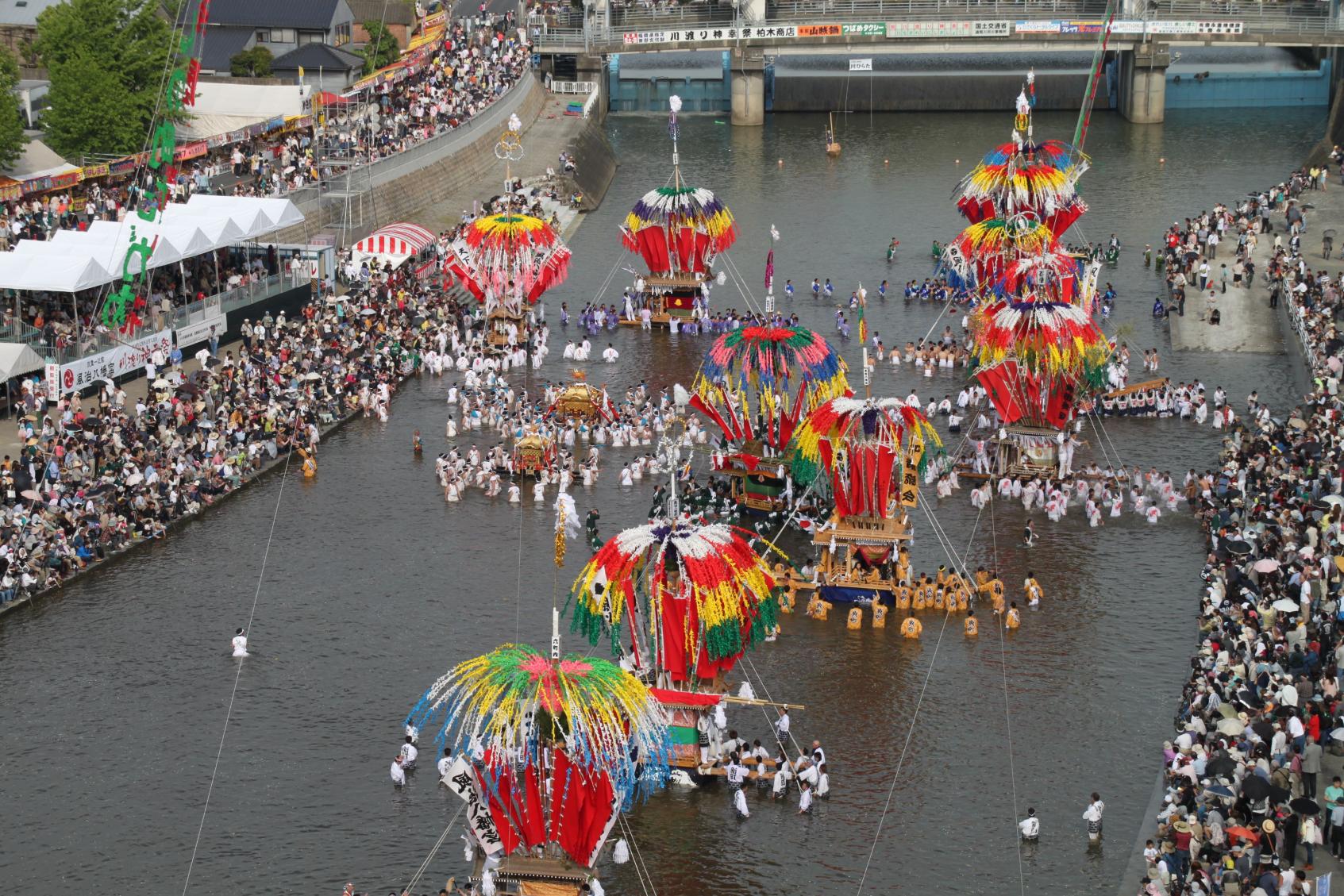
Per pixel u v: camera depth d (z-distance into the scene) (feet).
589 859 190.90
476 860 197.98
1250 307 430.20
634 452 348.38
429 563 292.40
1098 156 609.42
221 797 221.25
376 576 286.87
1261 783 191.93
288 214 409.49
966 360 391.65
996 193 422.82
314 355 372.79
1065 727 237.66
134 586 282.77
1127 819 214.69
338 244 461.78
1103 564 292.81
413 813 217.97
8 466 301.84
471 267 409.69
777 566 284.61
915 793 222.28
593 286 469.16
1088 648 261.44
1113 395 363.97
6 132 419.95
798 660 259.60
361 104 552.82
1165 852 195.31
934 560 295.28
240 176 474.08
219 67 609.01
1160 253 478.18
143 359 363.15
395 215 499.51
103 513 296.71
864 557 281.54
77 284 346.95
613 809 189.78
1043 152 443.73
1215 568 273.95
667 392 383.65
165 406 333.42
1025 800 219.82
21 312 359.46
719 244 438.40
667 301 441.68
